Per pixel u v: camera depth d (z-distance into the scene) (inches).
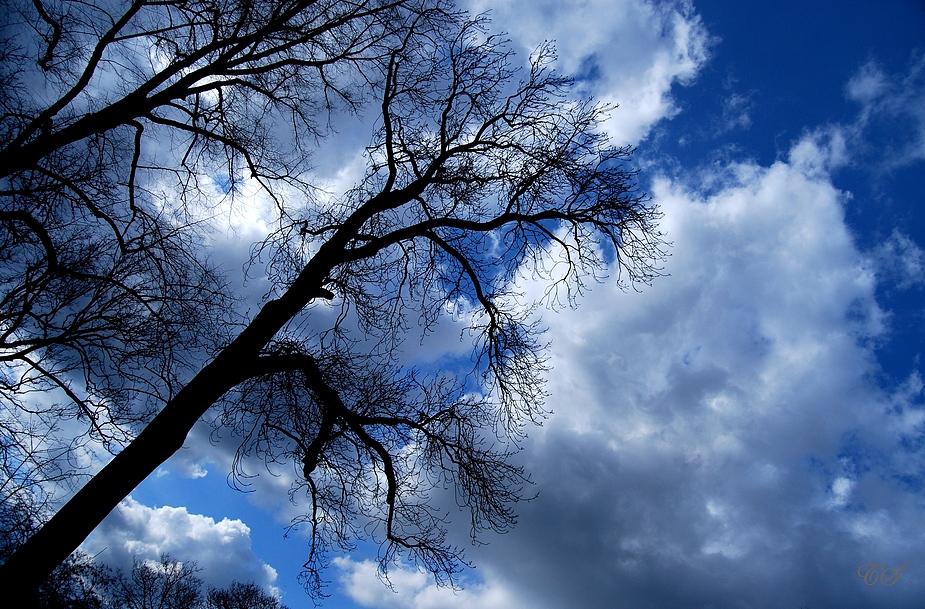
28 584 216.7
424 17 373.7
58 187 303.1
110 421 312.8
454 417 383.6
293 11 338.6
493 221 371.9
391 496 365.7
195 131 346.0
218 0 341.7
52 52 311.9
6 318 281.1
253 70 342.6
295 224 379.2
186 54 333.4
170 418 269.3
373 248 349.4
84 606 340.5
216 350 367.9
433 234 373.7
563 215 373.4
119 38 302.0
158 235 346.6
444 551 380.8
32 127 286.7
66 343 290.2
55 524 232.2
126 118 309.4
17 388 284.4
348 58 377.4
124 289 314.0
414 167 390.9
